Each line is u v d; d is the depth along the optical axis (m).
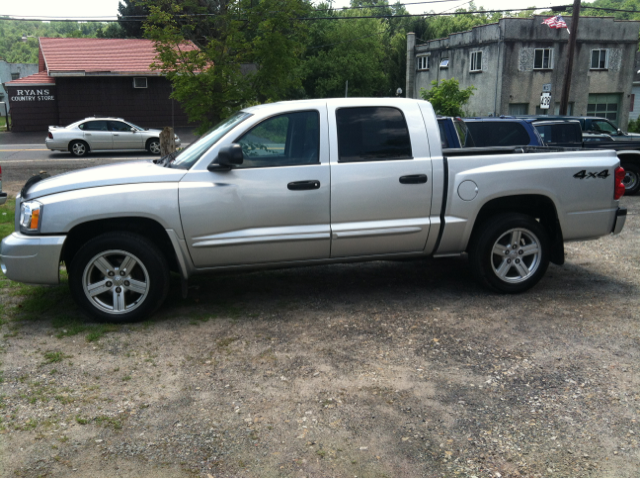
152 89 33.47
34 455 3.02
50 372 3.95
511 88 32.62
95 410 3.46
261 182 4.84
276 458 2.99
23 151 23.75
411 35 41.44
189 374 3.94
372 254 5.25
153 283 4.79
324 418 3.36
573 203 5.45
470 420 3.33
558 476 2.83
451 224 5.23
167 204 4.70
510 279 5.51
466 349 4.30
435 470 2.89
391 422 3.32
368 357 4.18
